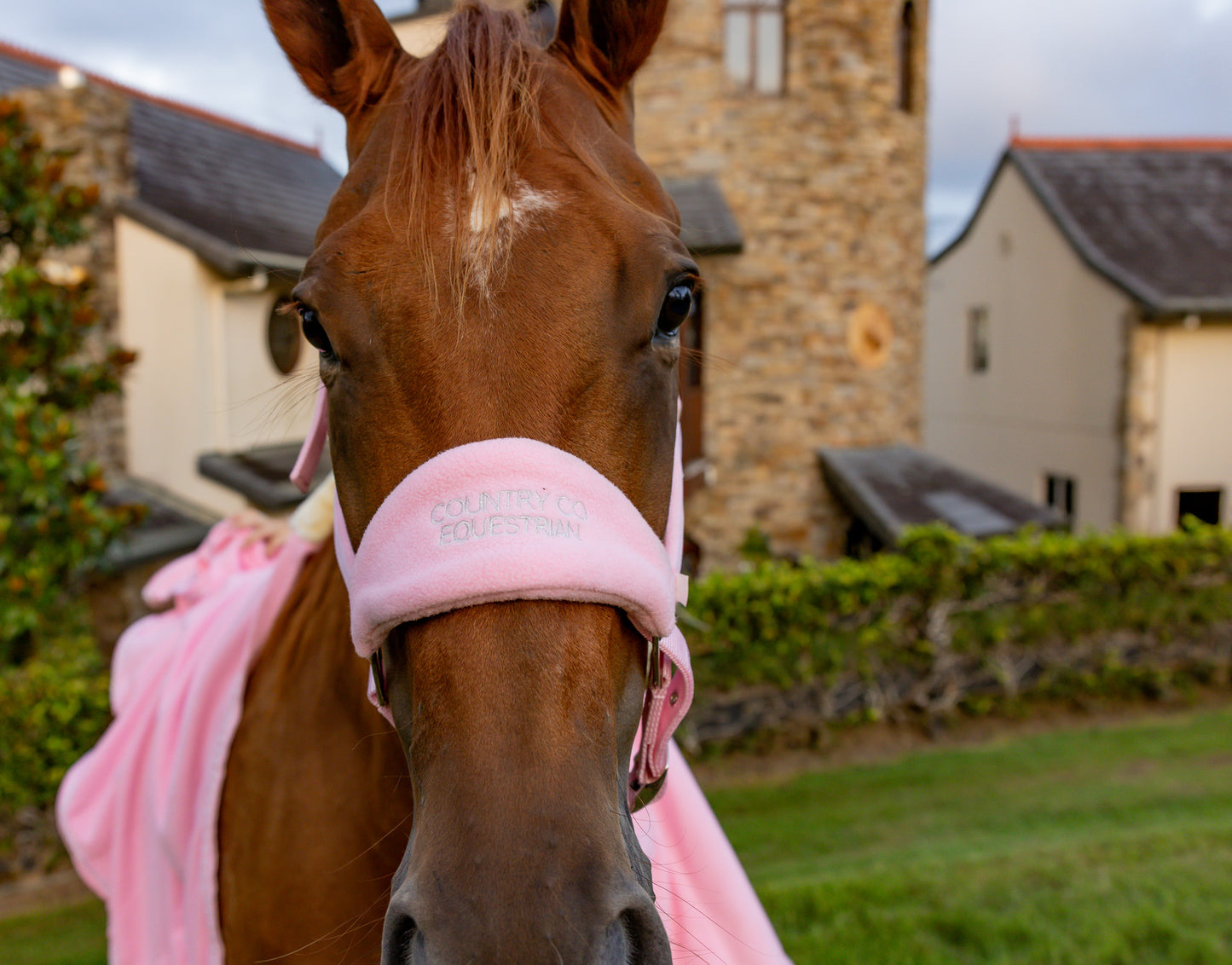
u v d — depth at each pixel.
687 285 1.00
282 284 8.23
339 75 1.21
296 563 1.63
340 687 1.37
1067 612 7.04
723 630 6.26
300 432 9.76
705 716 6.33
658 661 0.96
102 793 2.07
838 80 9.41
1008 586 6.95
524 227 0.91
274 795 1.40
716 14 9.16
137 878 1.78
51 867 4.79
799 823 5.09
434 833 0.76
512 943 0.71
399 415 0.88
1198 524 7.43
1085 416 12.45
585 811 0.77
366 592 0.85
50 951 3.89
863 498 9.02
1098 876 3.79
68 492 5.42
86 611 5.92
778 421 9.71
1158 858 3.97
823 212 9.55
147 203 8.72
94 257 8.17
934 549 6.71
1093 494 12.32
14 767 4.70
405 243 0.91
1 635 5.04
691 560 9.90
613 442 0.90
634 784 1.08
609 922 0.73
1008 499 9.23
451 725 0.79
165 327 8.37
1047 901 3.58
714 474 9.65
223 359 8.50
